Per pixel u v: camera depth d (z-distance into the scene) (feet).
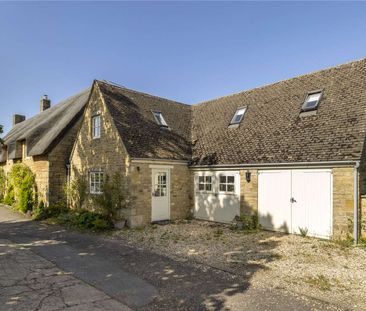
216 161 43.98
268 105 48.14
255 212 39.14
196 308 16.58
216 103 60.29
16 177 62.39
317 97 41.98
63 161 55.77
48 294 18.19
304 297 18.11
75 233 37.55
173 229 39.01
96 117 49.39
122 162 42.11
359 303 17.33
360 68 41.42
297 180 35.27
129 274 22.09
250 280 20.98
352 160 30.35
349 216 30.91
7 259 25.63
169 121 54.85
